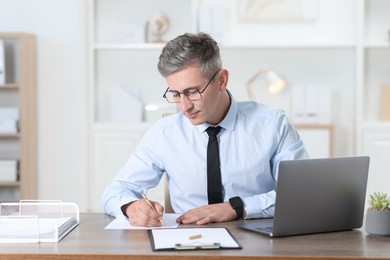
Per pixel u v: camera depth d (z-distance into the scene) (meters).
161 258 1.77
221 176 2.52
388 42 5.25
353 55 5.39
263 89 5.45
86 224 2.26
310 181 2.03
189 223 2.23
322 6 5.38
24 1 5.50
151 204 2.24
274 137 2.56
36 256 1.79
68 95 5.54
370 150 5.13
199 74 2.19
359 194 2.14
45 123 5.54
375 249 1.85
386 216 2.04
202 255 1.76
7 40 5.46
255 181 2.54
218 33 5.17
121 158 5.24
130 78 5.55
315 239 1.99
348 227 2.15
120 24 5.41
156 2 5.49
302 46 5.18
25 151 5.32
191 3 5.36
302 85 5.42
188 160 2.56
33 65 5.41
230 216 2.29
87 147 5.24
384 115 5.27
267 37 5.42
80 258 1.79
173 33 5.49
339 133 5.45
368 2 5.38
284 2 5.36
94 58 5.49
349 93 5.42
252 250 1.83
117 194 2.42
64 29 5.52
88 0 5.26
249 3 5.37
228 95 2.55
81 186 5.47
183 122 2.59
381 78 5.40
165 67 2.20
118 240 1.97
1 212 2.56
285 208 2.00
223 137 2.53
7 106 5.50
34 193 5.45
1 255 1.80
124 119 5.36
